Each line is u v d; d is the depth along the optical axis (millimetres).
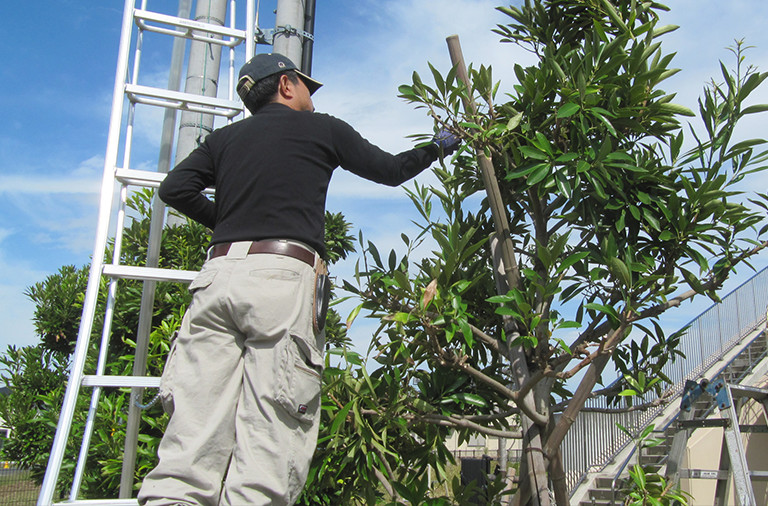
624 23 3078
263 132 1795
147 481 1491
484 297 3348
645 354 3299
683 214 2885
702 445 8531
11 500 8961
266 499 1451
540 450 2803
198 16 5441
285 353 1558
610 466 8445
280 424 1538
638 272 2797
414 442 3240
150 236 2973
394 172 2033
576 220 3178
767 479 3781
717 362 11188
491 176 2873
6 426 7484
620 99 2928
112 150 2543
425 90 2680
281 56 2035
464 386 3219
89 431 2213
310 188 1765
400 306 2902
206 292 1637
